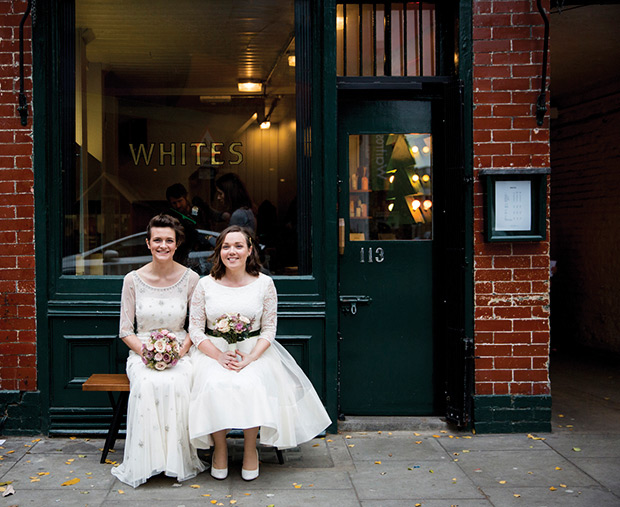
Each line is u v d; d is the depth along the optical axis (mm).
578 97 8047
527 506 3387
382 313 4789
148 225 4395
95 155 4676
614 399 5590
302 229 4648
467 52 4516
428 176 4793
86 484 3658
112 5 4648
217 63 4715
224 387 3570
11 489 3514
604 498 3486
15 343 4465
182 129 4734
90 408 4477
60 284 4523
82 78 4652
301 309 4535
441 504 3414
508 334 4551
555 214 8805
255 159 4711
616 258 7406
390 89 4641
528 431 4578
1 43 4422
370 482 3713
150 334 3932
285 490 3594
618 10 5242
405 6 4758
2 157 4434
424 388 4809
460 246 4508
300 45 4648
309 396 3889
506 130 4527
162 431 3648
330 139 4539
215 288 3902
